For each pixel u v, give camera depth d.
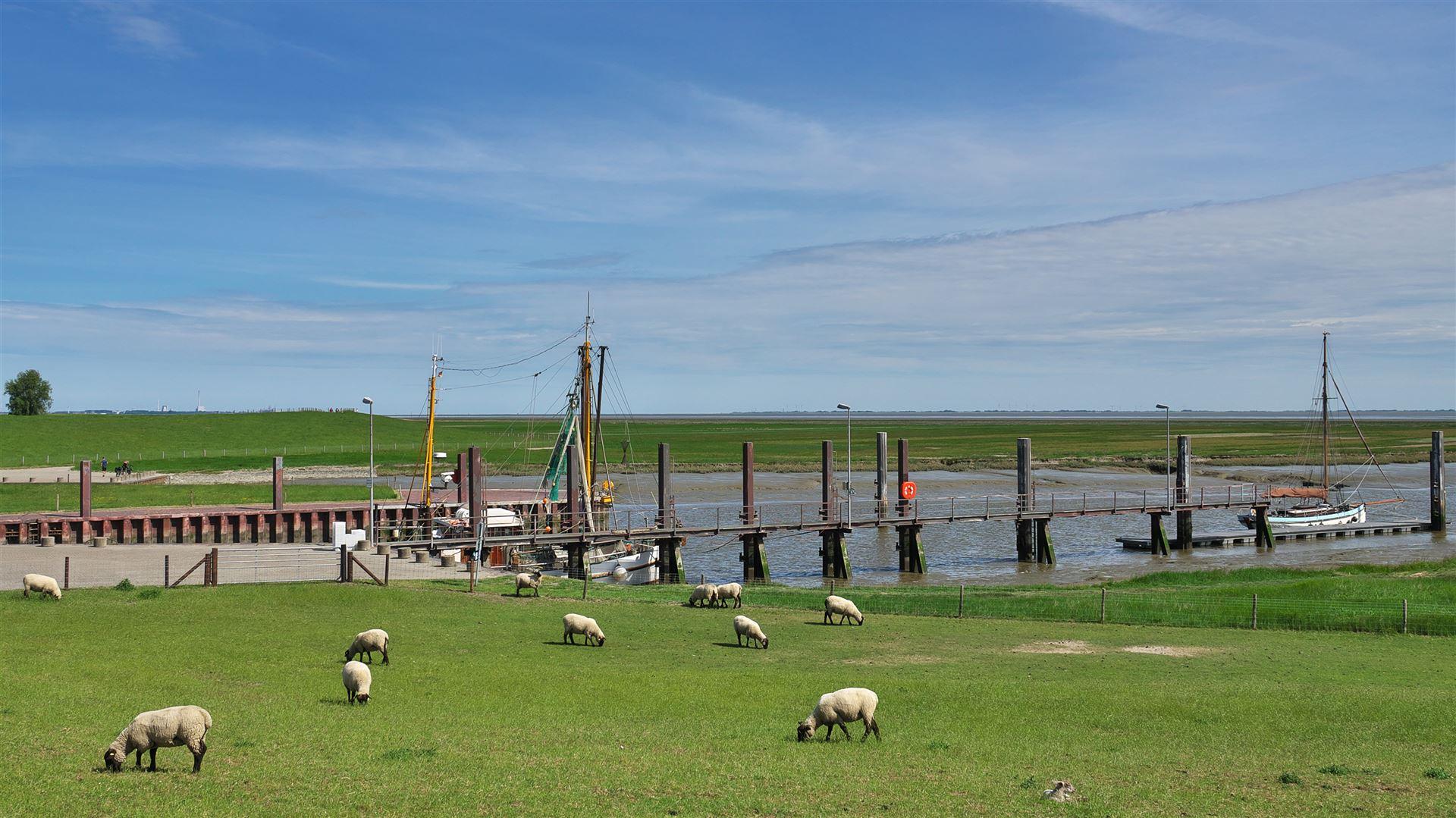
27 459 141.88
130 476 110.81
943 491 128.25
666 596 52.03
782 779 20.09
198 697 26.73
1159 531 82.50
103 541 63.28
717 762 21.42
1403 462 180.75
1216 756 23.08
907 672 33.12
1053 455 186.25
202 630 37.28
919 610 48.12
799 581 69.50
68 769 19.30
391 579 50.97
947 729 25.48
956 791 19.61
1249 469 166.00
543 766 20.67
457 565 57.53
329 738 22.52
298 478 131.00
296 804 17.81
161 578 49.50
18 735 21.53
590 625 37.34
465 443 187.50
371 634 32.38
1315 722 26.58
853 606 43.38
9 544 64.25
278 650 34.03
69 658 31.22
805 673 32.44
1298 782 20.78
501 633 39.06
